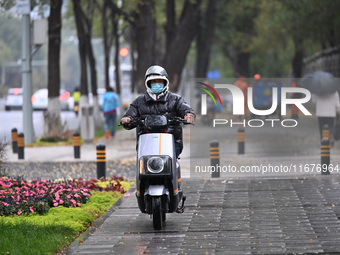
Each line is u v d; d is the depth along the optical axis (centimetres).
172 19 9338
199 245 2567
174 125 2864
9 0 7119
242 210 3234
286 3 10656
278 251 2444
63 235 2712
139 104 2912
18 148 5934
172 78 9212
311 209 3212
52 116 7644
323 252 2417
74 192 3456
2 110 16612
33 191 3453
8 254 2409
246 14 14038
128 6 10200
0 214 3100
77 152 5956
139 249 2525
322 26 10606
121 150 6762
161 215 2853
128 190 3972
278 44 14250
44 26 7338
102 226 2966
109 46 12288
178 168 2877
